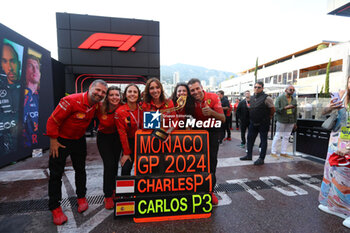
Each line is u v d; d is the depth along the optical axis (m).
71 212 2.04
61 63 6.60
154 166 1.88
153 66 7.58
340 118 1.88
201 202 1.92
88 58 7.00
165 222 1.86
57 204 1.88
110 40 7.08
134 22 7.25
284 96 3.91
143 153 1.89
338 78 20.97
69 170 3.34
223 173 3.20
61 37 6.71
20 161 3.92
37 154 4.15
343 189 1.88
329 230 1.76
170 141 1.93
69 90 6.92
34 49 4.36
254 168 3.45
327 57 22.59
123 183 1.81
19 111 3.91
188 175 1.92
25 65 4.07
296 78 27.62
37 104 4.49
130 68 7.39
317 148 3.83
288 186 2.69
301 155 4.24
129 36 7.21
